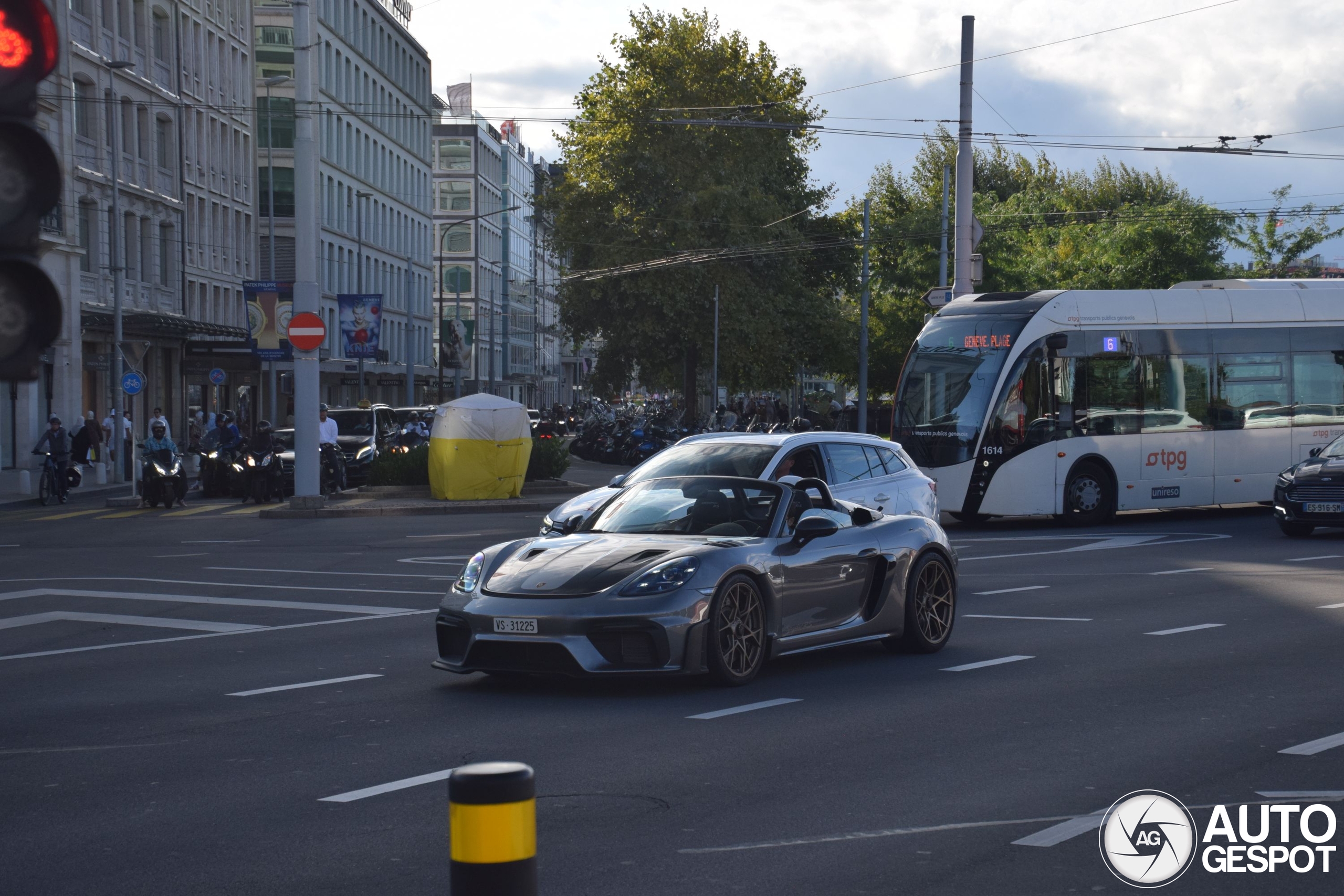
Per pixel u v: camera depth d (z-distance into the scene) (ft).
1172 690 30.35
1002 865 17.65
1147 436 80.07
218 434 121.60
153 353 180.55
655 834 19.13
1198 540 69.72
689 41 186.09
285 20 245.65
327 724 27.32
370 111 288.71
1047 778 22.30
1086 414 78.28
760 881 16.98
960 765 23.21
